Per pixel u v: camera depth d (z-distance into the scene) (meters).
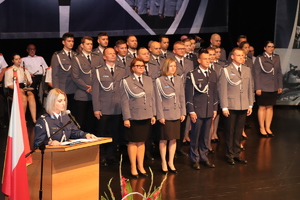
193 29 9.49
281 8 11.02
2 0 8.96
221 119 9.35
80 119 6.66
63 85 7.06
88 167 3.98
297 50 11.10
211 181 5.59
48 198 3.76
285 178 5.72
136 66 5.63
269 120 8.24
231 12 10.98
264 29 11.34
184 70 6.90
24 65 8.86
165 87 5.74
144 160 6.55
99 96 6.20
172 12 9.38
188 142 7.53
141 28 9.34
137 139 5.65
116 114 6.25
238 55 6.22
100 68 6.20
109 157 6.37
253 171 6.03
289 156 6.83
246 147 7.39
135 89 5.61
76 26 9.18
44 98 9.11
